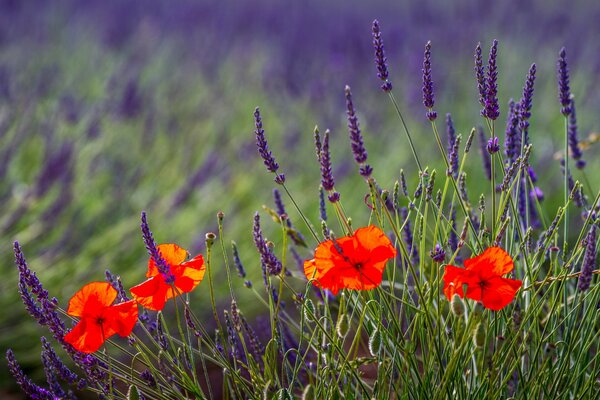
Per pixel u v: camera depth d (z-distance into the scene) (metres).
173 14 10.39
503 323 2.69
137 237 5.54
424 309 2.38
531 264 2.65
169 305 4.95
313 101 7.88
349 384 2.41
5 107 6.40
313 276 2.43
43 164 5.72
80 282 5.11
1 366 4.43
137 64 8.53
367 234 2.24
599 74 8.41
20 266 2.41
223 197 6.16
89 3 10.51
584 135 7.29
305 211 6.16
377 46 2.53
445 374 2.36
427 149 7.22
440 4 11.41
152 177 6.47
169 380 2.62
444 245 2.70
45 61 8.57
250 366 2.62
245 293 5.15
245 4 11.12
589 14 10.70
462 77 8.44
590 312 2.61
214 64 9.01
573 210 6.25
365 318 2.67
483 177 6.68
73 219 5.40
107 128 6.77
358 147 2.36
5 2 10.00
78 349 2.30
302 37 9.92
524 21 10.14
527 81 2.71
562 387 2.62
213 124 7.38
